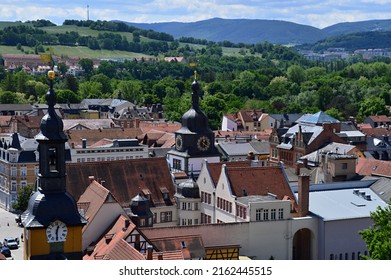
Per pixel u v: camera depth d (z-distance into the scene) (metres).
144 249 99.56
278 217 119.50
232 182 127.25
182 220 136.50
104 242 100.38
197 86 166.12
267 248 118.25
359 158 171.38
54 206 62.25
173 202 137.12
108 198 105.25
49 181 62.78
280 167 132.12
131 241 98.19
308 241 123.12
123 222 101.94
